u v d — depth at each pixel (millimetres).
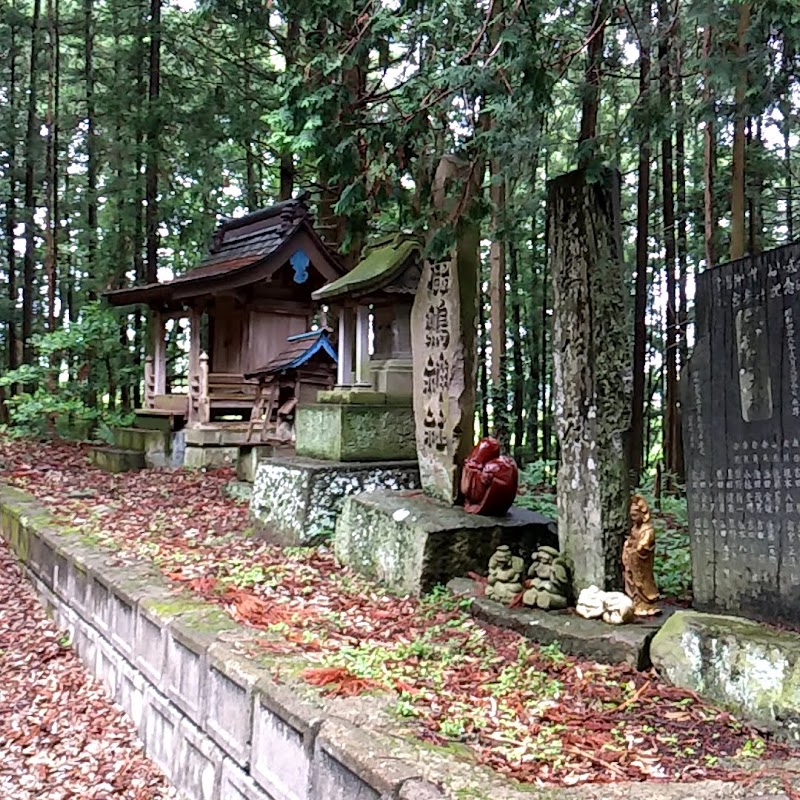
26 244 14984
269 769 3197
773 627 3650
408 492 6184
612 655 3877
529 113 5504
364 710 3049
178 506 8398
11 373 13039
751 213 10117
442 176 5688
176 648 4156
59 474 10477
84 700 5062
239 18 10062
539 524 5480
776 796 2482
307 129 4512
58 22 15008
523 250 15391
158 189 15500
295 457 7473
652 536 4223
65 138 16984
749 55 5469
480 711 3232
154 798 3924
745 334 4027
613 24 5852
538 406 15609
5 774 4121
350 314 7312
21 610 6723
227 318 12242
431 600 4902
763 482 3900
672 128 6305
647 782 2596
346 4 4500
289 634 4090
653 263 13508
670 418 10852
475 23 4633
